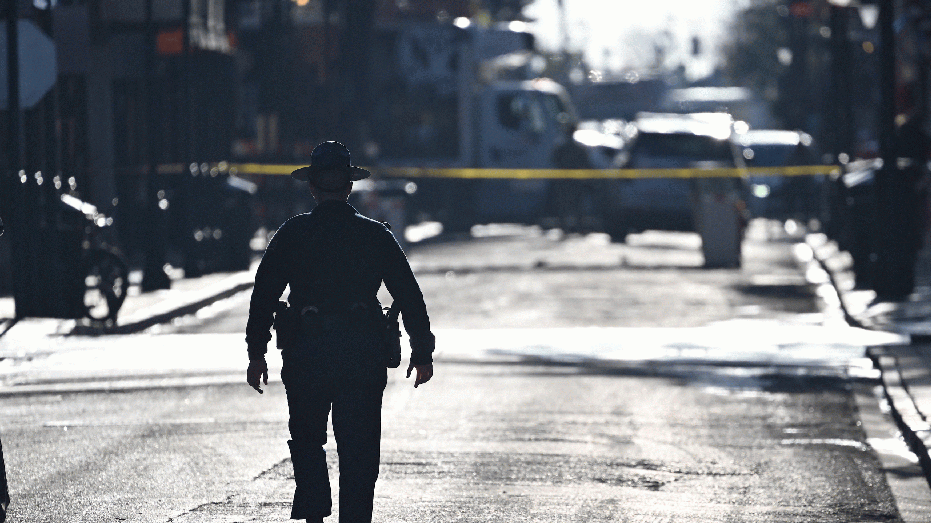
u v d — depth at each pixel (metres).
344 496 21.41
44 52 54.22
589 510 26.62
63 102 74.25
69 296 54.72
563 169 110.25
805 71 170.50
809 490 28.44
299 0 117.94
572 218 111.00
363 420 21.50
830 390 40.38
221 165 77.06
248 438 33.56
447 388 41.03
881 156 59.50
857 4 81.44
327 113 116.88
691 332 52.44
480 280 74.69
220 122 81.19
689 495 27.94
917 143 68.94
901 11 95.56
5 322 53.72
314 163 22.05
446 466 30.52
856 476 29.75
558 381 42.28
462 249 98.56
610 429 34.78
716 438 33.72
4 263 67.94
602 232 115.06
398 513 26.27
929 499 27.75
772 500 27.55
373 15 119.62
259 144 109.19
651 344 49.41
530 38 125.12
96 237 56.19
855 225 63.38
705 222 81.00
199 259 74.31
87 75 78.31
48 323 53.47
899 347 46.75
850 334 50.88
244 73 109.12
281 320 21.47
